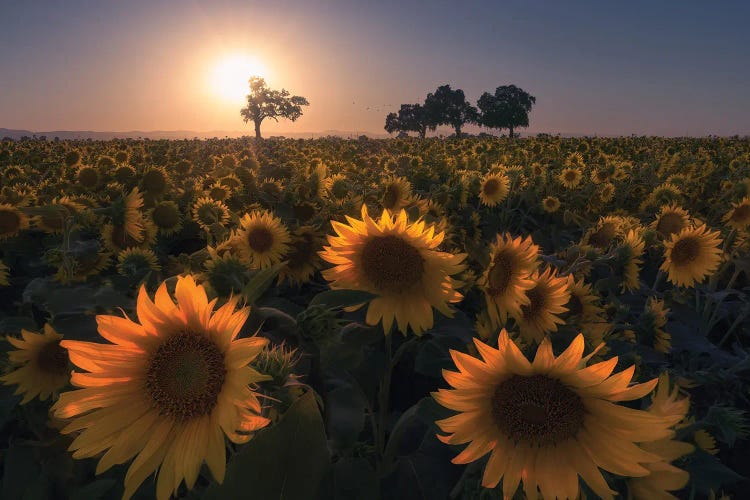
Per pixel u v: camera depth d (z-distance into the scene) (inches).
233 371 52.4
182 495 92.2
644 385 54.6
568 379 56.9
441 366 112.3
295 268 163.9
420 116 5890.8
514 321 122.5
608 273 212.4
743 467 131.2
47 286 117.0
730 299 232.4
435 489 96.5
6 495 99.8
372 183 286.0
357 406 84.3
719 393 145.5
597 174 406.9
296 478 51.6
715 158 626.8
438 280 90.7
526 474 59.8
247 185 271.0
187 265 139.6
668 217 233.5
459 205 271.9
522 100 5334.6
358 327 86.5
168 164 485.4
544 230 309.9
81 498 91.2
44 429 107.8
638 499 62.7
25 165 480.7
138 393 57.7
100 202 237.3
